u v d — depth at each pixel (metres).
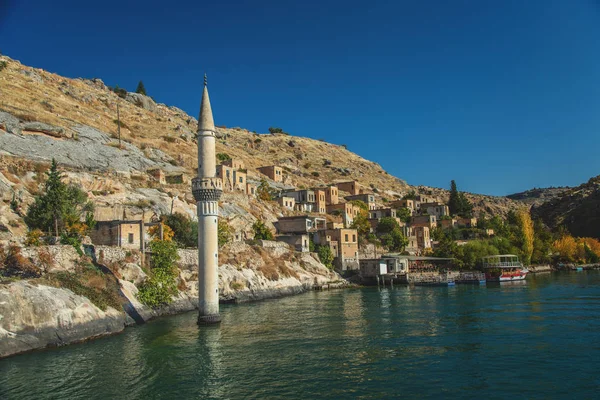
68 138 105.88
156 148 140.12
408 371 34.03
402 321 54.59
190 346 42.53
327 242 116.12
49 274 48.06
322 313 62.75
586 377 31.69
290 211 135.75
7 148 84.50
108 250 59.56
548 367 34.16
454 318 55.84
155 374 34.12
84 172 86.81
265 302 78.00
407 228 153.88
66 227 65.19
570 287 90.69
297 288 93.38
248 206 118.06
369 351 40.09
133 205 85.44
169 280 65.31
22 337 39.62
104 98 183.12
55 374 34.00
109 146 114.25
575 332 45.22
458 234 170.62
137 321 54.50
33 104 125.44
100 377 33.38
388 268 114.94
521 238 150.25
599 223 197.50
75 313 44.66
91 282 52.25
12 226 64.69
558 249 165.38
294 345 42.78
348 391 30.03
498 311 60.47
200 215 53.00
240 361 37.44
